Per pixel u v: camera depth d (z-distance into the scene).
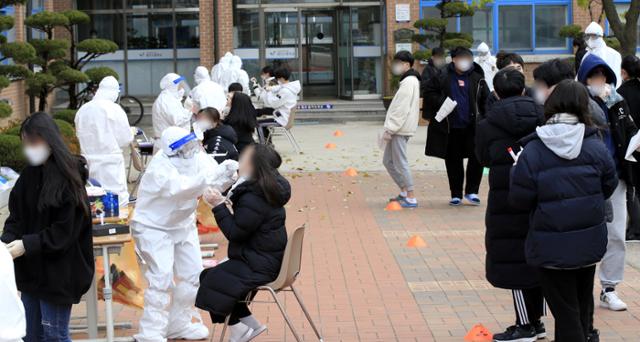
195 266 7.18
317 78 26.80
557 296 6.20
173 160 6.81
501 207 6.77
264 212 6.45
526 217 6.70
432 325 7.57
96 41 19.75
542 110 6.82
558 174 6.04
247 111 10.78
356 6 26.27
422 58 23.72
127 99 23.83
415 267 9.51
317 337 7.17
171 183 6.69
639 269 9.13
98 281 7.24
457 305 8.12
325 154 18.14
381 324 7.62
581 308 6.38
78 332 7.54
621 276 7.81
